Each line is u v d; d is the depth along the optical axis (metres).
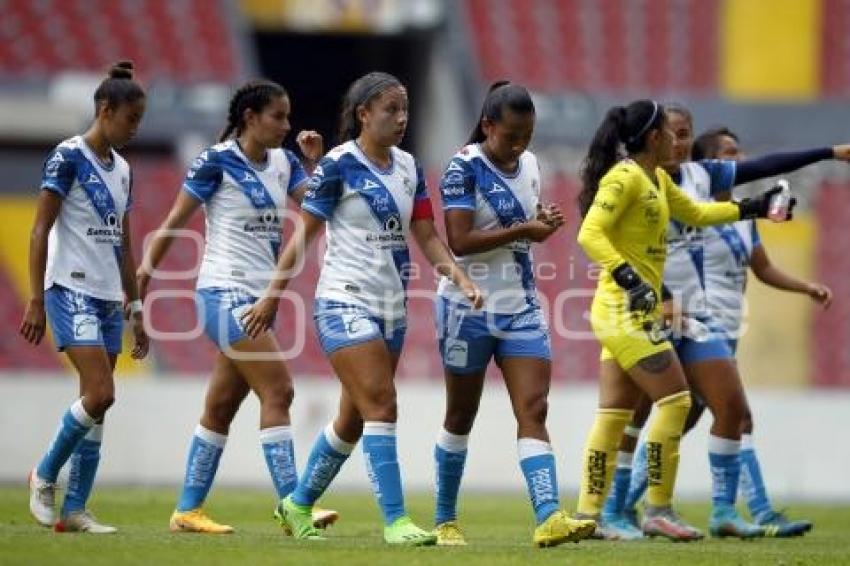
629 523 40.06
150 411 65.25
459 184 32.56
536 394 32.25
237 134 35.78
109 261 34.34
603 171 34.72
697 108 96.75
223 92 93.81
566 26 99.88
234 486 64.19
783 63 99.00
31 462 64.44
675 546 35.25
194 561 26.80
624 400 36.59
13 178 86.94
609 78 98.12
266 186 35.53
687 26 100.56
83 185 33.88
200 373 77.56
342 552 28.94
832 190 89.12
